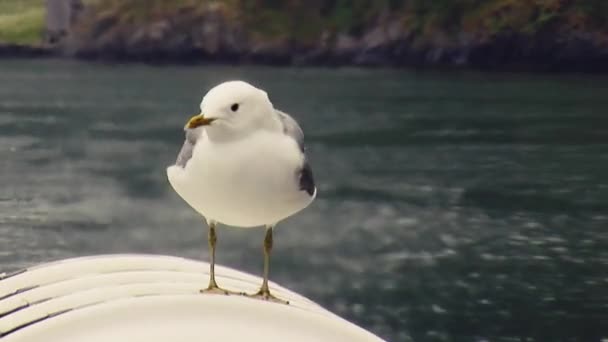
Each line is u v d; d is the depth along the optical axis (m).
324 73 35.53
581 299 12.02
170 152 20.36
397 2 35.88
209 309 3.55
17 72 29.88
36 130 22.16
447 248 14.32
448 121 26.00
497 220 16.06
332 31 36.41
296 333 3.54
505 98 29.22
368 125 25.55
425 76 34.62
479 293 12.18
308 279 12.70
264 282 3.80
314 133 24.36
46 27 31.23
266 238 3.72
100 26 32.78
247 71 34.97
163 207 15.66
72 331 3.38
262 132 3.32
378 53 36.06
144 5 34.50
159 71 33.69
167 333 3.41
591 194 17.92
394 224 15.65
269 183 3.30
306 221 15.70
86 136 21.66
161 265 4.51
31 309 3.69
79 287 4.03
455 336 10.83
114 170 18.33
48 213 14.76
